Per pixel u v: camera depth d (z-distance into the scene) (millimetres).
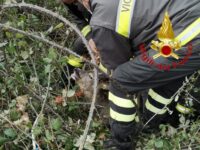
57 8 3480
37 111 2721
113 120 2477
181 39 2182
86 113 2896
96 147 2623
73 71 2990
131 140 2559
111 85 2414
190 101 2602
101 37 2199
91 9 2299
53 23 3330
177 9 2189
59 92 2918
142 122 2727
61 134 2557
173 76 2303
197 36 2182
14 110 2543
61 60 2639
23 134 2502
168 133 2545
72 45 3275
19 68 2777
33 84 2756
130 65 2287
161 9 2188
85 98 2939
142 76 2277
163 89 2566
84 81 2979
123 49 2262
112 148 2586
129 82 2316
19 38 3004
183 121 2545
